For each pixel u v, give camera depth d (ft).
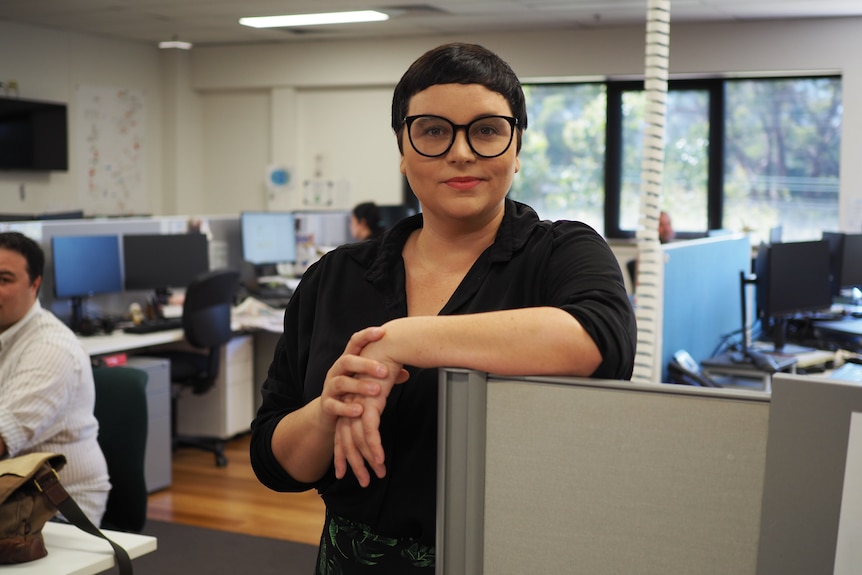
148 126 29.32
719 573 2.45
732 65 23.39
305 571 10.91
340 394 2.84
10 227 14.23
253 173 29.73
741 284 12.32
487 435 2.68
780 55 22.93
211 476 14.87
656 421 2.48
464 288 3.25
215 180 30.27
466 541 2.71
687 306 11.38
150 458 13.88
